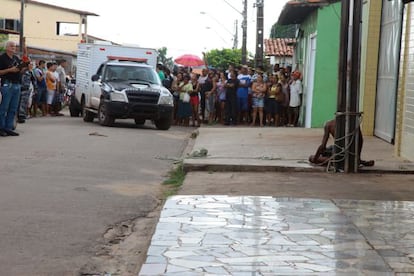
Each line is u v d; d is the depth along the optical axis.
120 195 8.45
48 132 15.78
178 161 11.81
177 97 21.33
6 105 14.23
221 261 5.38
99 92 18.98
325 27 18.02
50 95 22.61
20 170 9.86
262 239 6.05
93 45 21.16
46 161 10.88
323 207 7.48
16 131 15.53
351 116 9.94
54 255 5.75
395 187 8.89
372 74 14.70
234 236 6.15
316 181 9.28
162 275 5.03
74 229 6.64
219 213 7.11
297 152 11.91
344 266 5.25
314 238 6.10
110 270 5.45
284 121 21.17
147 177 10.01
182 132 18.42
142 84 18.91
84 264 5.55
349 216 7.03
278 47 36.09
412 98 10.81
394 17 13.24
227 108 21.25
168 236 6.14
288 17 22.12
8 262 5.49
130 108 18.16
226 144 13.43
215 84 21.75
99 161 11.24
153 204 8.04
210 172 10.12
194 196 8.08
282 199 7.94
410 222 6.77
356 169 9.98
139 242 6.32
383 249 5.74
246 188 8.72
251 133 15.97
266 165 10.17
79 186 8.88
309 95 19.66
